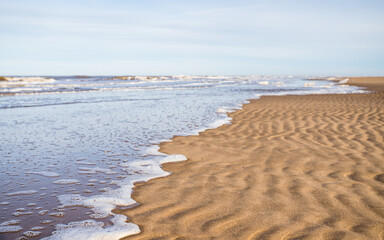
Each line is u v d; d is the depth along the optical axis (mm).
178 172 4367
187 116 9750
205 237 2576
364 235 2576
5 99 16109
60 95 19125
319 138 6328
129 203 3330
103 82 41000
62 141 6312
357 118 8648
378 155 4996
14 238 2602
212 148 5680
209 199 3379
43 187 3805
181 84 36594
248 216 2947
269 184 3809
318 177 4031
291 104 12570
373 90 22125
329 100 14062
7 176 4184
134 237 2609
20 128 7766
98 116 9852
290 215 2953
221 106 12359
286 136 6594
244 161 4836
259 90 23828
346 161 4715
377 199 3291
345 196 3385
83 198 3473
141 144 6039
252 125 7941
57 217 3008
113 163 4812
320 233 2615
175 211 3100
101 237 2615
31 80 38156
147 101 15000
